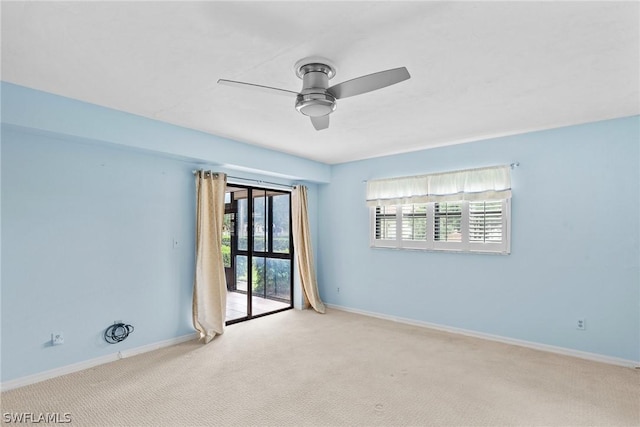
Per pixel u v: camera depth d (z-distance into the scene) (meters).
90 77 2.49
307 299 5.70
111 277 3.44
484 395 2.73
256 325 4.68
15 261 2.86
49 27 1.85
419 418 2.41
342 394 2.75
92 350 3.29
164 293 3.87
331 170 5.79
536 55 2.14
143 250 3.70
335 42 1.98
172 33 1.91
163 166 3.88
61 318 3.10
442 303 4.49
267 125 3.62
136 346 3.62
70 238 3.17
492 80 2.50
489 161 4.12
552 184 3.71
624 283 3.32
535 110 3.14
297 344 3.90
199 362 3.38
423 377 3.04
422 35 1.91
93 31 1.89
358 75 2.40
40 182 3.00
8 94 2.59
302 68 2.28
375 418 2.41
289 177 5.24
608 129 3.42
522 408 2.54
